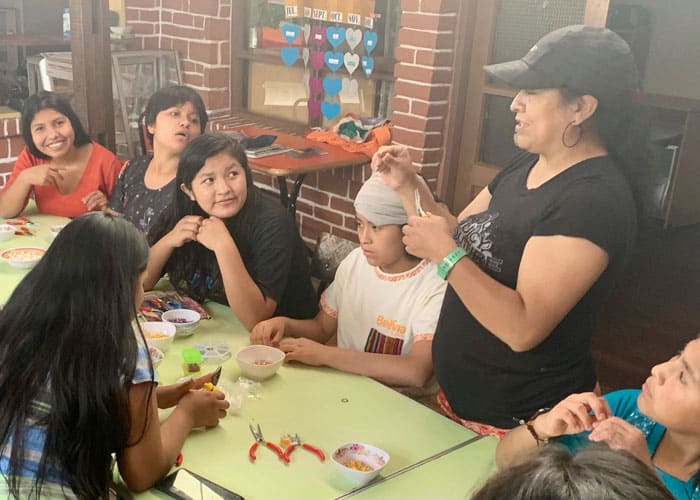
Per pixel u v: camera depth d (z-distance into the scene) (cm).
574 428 133
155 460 144
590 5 313
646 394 130
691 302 448
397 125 378
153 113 281
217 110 470
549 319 150
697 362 124
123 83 456
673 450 135
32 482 133
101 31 367
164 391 168
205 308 233
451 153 372
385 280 216
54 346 132
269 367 186
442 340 180
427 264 212
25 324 134
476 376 173
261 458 155
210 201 221
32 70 441
